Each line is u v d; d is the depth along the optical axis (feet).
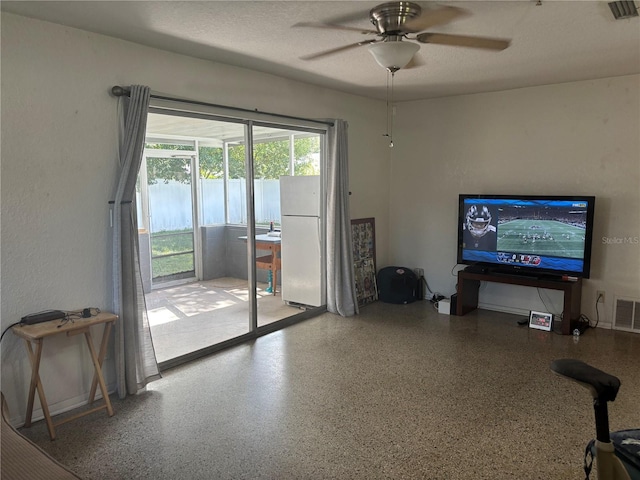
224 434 8.63
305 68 12.58
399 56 8.19
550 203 14.39
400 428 8.80
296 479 7.32
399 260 19.21
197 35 9.62
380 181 18.42
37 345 8.26
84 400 9.86
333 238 15.87
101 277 10.00
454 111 16.99
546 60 11.69
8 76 8.32
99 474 7.45
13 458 5.66
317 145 16.42
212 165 20.44
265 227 19.15
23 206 8.71
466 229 16.24
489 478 7.31
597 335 14.03
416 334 14.24
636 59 11.61
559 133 14.88
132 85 9.90
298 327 14.97
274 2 7.77
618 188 14.06
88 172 9.59
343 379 11.00
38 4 7.83
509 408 9.55
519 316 16.12
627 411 9.34
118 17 8.51
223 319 15.64
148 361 10.74
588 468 6.04
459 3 7.79
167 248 19.49
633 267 14.07
